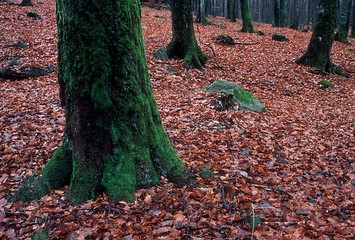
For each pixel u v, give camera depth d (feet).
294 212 13.43
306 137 23.43
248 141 21.20
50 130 20.95
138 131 13.26
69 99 12.66
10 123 21.97
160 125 14.84
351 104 35.58
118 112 12.74
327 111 31.71
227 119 24.25
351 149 21.91
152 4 110.42
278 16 106.73
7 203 12.57
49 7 74.95
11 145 18.53
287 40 68.28
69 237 10.37
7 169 15.88
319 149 21.56
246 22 77.05
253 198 13.94
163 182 13.84
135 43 13.03
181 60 40.83
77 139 12.74
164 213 12.04
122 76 12.60
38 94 29.12
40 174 13.75
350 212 14.12
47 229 10.77
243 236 11.07
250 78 40.98
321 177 17.66
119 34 12.25
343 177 17.95
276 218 12.62
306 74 45.42
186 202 12.73
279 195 14.89
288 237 11.28
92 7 11.71
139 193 12.89
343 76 48.44
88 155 12.65
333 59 58.95
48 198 12.55
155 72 36.19
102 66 12.06
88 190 12.48
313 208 13.96
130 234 10.78
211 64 43.80
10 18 55.52
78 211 11.69
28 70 34.94
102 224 11.07
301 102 34.73
